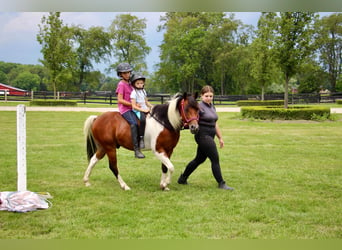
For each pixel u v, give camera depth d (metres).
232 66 51.41
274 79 33.47
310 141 10.88
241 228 4.01
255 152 9.00
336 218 4.33
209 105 5.63
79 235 3.82
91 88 69.75
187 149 9.56
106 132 5.64
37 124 15.34
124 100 5.53
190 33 50.38
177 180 6.27
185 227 4.04
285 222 4.20
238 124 15.91
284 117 17.59
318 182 6.04
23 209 4.52
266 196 5.23
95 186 5.82
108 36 57.38
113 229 3.98
